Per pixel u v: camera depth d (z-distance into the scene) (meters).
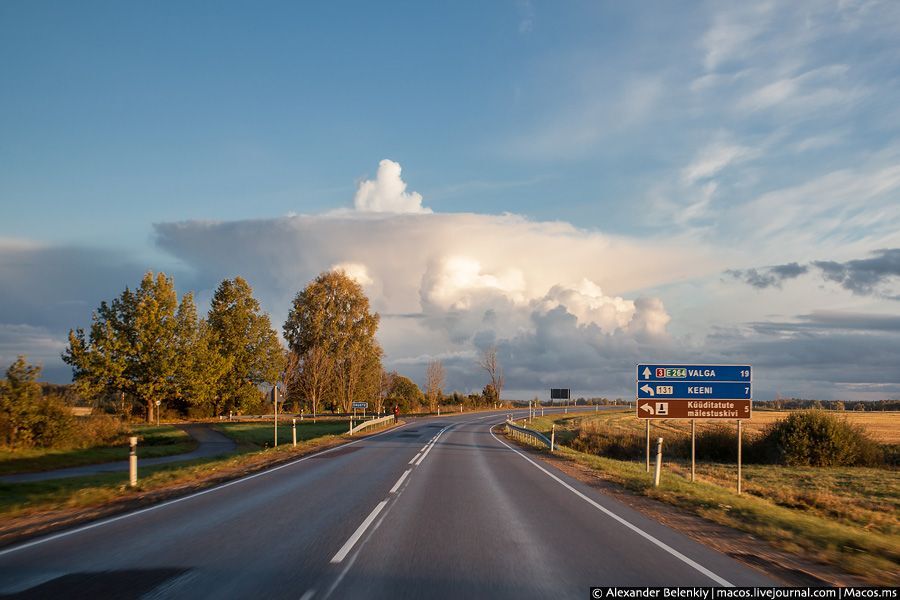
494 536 9.08
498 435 46.59
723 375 22.22
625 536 9.41
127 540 8.56
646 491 15.72
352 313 76.19
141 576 6.66
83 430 35.25
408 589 6.26
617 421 74.44
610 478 19.31
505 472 19.50
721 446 44.19
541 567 7.27
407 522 10.12
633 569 7.30
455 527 9.74
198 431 50.56
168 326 62.72
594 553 8.12
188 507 11.65
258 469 19.62
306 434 47.41
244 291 75.31
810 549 9.21
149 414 63.06
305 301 76.00
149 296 62.94
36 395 31.52
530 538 9.00
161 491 14.39
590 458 27.86
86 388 60.38
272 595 6.01
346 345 76.31
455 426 58.53
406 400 95.62
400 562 7.38
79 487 17.27
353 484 15.51
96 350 61.19
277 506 11.78
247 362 74.50
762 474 31.98
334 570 6.97
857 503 21.91
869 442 39.50
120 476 20.75
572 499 13.66
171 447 36.25
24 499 14.43
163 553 7.76
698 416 22.08
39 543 8.38
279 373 76.50
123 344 61.75
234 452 33.22
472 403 112.50
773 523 11.67
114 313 62.94
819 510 19.48
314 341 75.31
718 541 9.45
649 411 22.30
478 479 17.16
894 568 8.12
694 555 8.21
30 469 25.30
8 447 29.41
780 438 39.97
